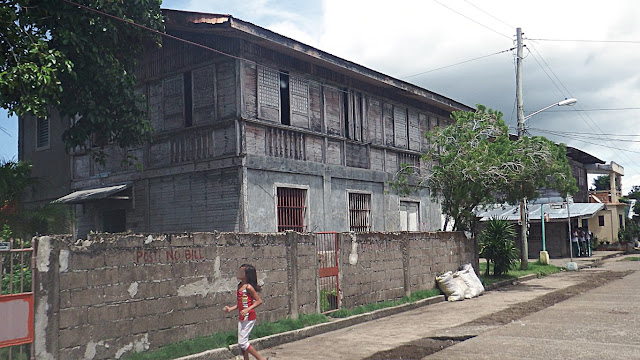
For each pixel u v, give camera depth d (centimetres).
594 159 4400
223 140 1516
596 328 1037
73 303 735
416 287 1526
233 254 984
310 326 1080
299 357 877
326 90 1816
